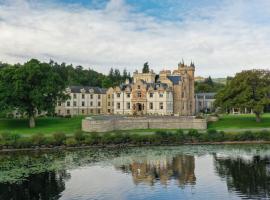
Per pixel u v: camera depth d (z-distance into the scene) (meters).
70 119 140.00
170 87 160.38
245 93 127.69
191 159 81.25
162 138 103.69
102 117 127.75
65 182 62.72
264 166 73.38
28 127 123.25
